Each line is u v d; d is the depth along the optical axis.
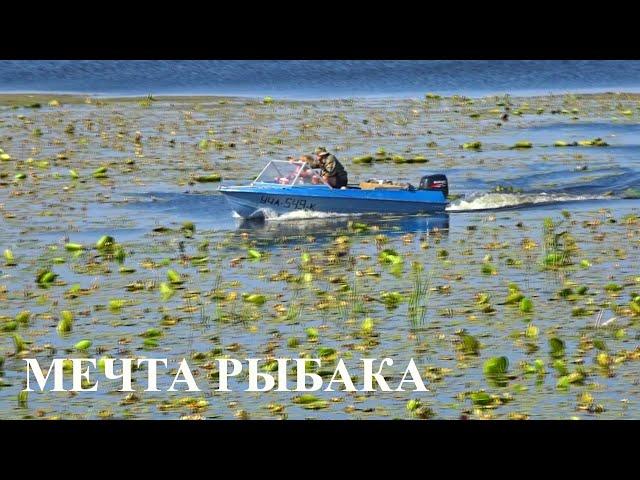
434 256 34.75
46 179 46.47
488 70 83.75
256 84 79.31
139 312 29.27
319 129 59.19
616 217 40.00
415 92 77.56
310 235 38.09
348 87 78.81
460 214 41.41
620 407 23.12
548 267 32.97
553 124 61.81
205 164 49.69
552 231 37.72
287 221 40.47
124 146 54.12
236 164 49.62
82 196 43.47
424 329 27.64
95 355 26.27
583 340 26.73
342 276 32.50
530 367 25.14
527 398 23.62
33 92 75.06
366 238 37.59
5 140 55.62
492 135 57.88
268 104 70.25
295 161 41.72
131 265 33.94
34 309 29.66
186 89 77.75
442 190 41.97
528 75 82.88
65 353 26.44
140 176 47.12
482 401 23.44
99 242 35.94
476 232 38.16
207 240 37.28
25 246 36.22
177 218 40.47
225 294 30.64
